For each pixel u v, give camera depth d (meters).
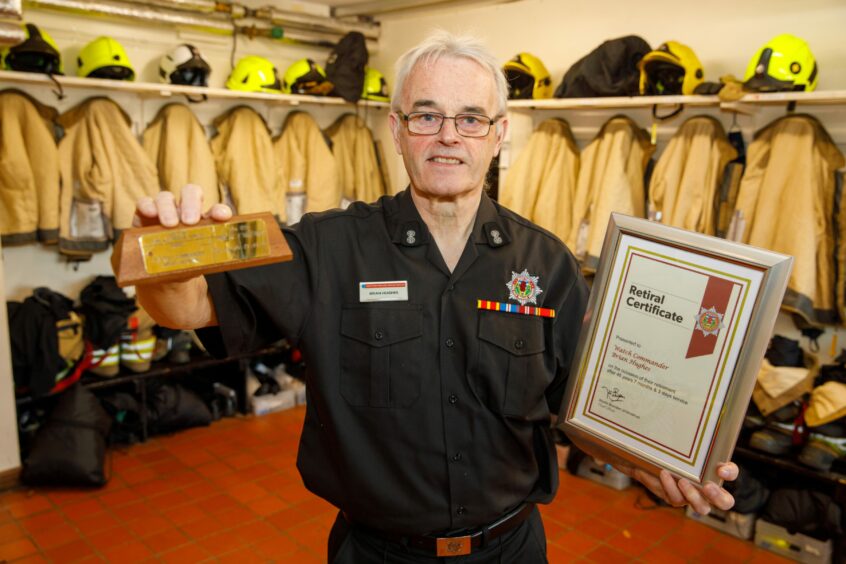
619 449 1.15
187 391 4.21
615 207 3.45
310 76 4.37
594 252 3.48
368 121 5.35
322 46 4.96
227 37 4.52
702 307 1.06
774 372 2.99
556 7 4.08
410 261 1.25
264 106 4.68
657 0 3.61
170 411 4.03
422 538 1.25
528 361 1.24
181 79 3.88
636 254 1.13
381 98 4.86
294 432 4.17
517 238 1.31
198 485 3.46
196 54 3.88
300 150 4.63
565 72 4.05
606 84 3.39
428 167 1.17
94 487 3.39
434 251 1.25
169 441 3.99
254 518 3.15
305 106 4.89
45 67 3.43
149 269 0.83
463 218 1.26
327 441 1.27
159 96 4.15
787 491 2.93
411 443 1.21
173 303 1.00
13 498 3.26
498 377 1.22
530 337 1.25
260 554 2.86
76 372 3.63
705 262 1.06
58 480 3.31
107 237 3.84
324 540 2.98
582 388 1.20
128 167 3.83
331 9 5.08
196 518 3.13
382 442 1.21
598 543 2.99
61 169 3.70
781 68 2.79
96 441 3.45
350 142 4.97
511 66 3.86
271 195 4.39
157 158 4.08
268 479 3.54
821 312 3.02
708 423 1.05
